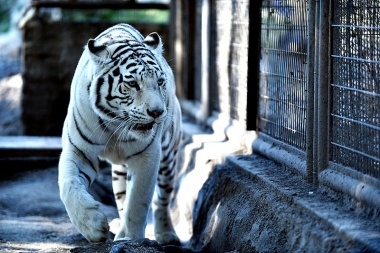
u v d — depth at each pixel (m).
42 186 9.70
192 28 10.62
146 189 5.92
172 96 6.61
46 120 13.82
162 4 13.47
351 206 5.05
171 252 6.24
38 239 7.11
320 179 5.52
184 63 10.98
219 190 6.86
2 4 24.67
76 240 7.08
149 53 5.73
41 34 13.61
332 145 5.43
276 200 5.64
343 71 5.21
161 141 6.49
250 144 7.26
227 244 6.13
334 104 5.37
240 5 7.61
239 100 7.82
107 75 5.61
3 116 15.80
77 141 5.82
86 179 5.89
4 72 17.67
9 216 8.32
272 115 6.78
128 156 5.93
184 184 8.05
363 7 4.88
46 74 13.71
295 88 6.15
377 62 4.65
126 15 14.13
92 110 5.73
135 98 5.52
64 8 13.49
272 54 6.71
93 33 13.67
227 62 8.29
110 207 8.95
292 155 6.21
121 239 5.68
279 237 5.28
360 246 4.36
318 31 5.48
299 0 5.98
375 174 4.80
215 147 7.84
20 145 10.57
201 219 7.02
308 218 5.08
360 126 4.97
